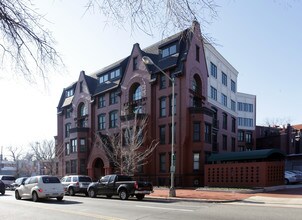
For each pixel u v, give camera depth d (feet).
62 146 176.45
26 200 73.41
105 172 130.11
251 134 211.61
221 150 145.79
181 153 110.42
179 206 57.26
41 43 14.30
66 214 46.68
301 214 46.26
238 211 49.67
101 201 68.80
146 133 119.44
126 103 129.29
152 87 121.80
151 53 128.98
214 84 142.31
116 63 149.28
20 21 13.48
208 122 114.21
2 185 97.30
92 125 151.94
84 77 161.07
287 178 113.29
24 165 292.81
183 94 111.86
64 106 176.35
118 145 119.44
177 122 112.47
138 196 74.59
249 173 95.30
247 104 212.43
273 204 60.80
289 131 202.69
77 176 91.25
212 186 101.65
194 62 118.11
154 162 118.01
